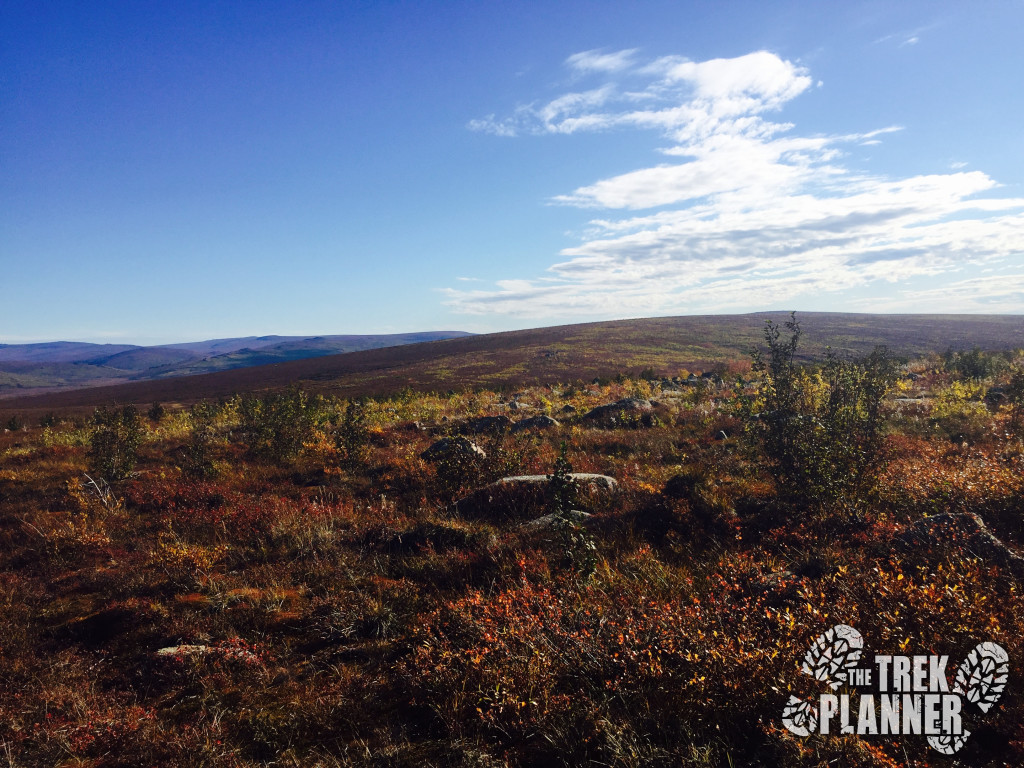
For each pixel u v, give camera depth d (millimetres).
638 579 5270
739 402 9633
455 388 48188
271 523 8266
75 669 4672
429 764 3271
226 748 3566
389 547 7348
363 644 4871
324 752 3482
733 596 4492
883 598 3859
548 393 33969
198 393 64562
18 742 3680
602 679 3754
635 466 10195
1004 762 2785
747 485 7945
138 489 10961
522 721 3439
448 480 10156
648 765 2994
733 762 3008
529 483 8898
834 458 6914
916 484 6848
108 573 6793
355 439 13258
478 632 4398
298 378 72625
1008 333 74062
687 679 3420
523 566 5633
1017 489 6215
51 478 12719
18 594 6352
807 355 59906
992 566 4535
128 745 3607
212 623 5340
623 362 64875
